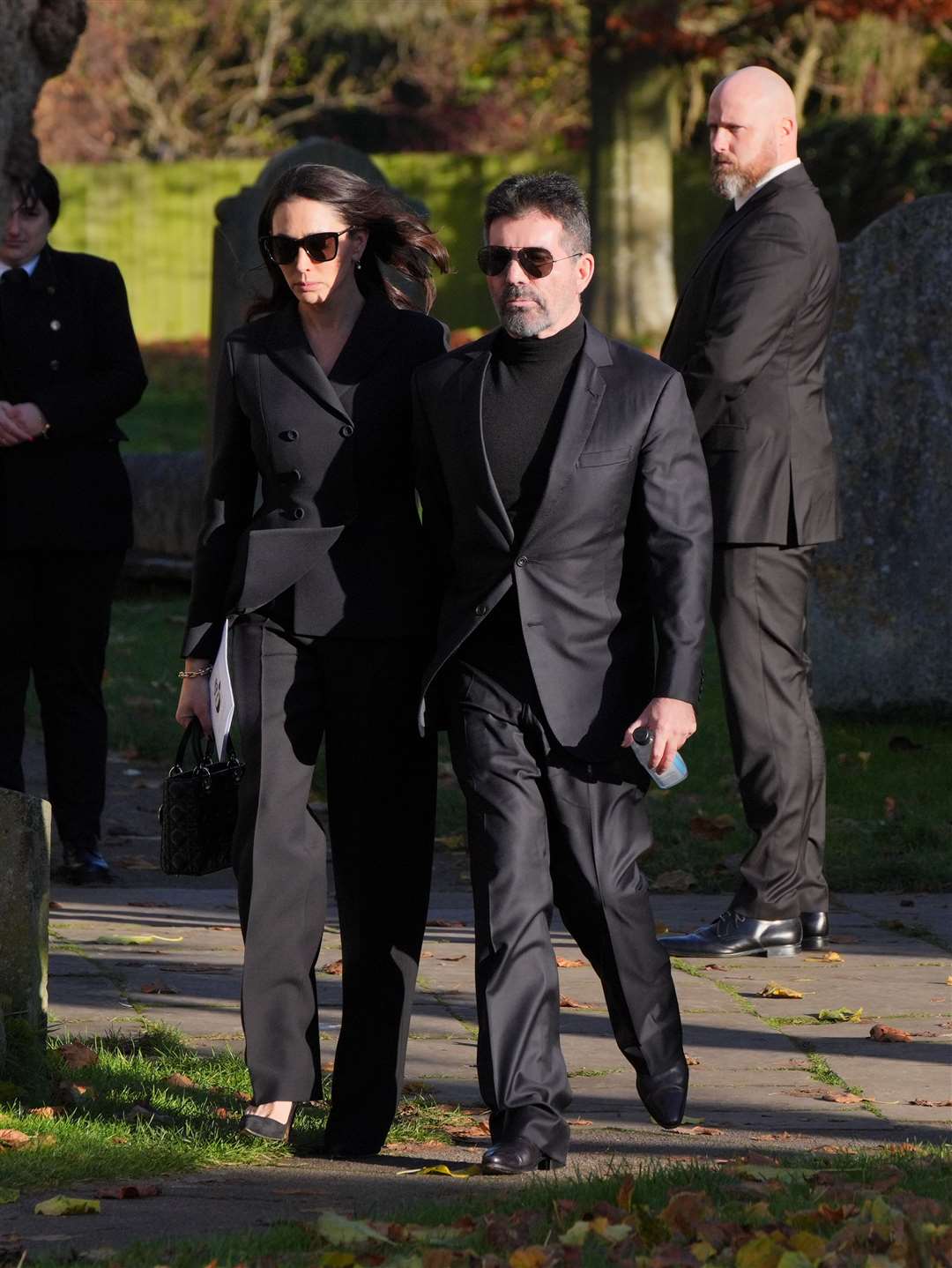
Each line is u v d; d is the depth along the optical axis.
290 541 11.71
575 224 11.45
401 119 115.81
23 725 20.00
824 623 27.69
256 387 11.99
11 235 19.30
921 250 27.08
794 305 17.03
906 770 24.64
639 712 11.58
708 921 18.67
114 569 20.00
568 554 11.39
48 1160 10.90
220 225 37.34
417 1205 10.16
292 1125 12.05
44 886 12.78
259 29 117.50
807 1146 11.68
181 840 12.07
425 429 11.64
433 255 12.23
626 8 76.25
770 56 90.75
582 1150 11.55
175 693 29.98
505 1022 11.05
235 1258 9.15
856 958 17.22
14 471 19.38
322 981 16.00
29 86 12.23
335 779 11.88
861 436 27.44
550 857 11.68
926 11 78.25
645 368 11.60
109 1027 14.32
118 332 19.75
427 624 11.87
